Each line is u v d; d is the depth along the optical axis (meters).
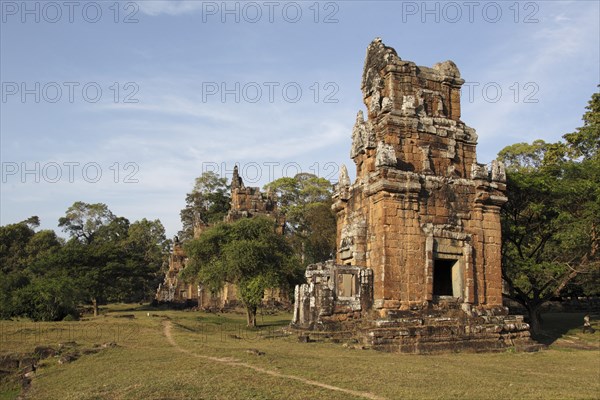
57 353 22.17
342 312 25.02
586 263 33.56
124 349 21.88
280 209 88.81
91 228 119.12
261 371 15.77
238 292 42.31
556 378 15.68
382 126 27.55
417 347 22.41
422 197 26.02
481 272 26.48
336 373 15.29
